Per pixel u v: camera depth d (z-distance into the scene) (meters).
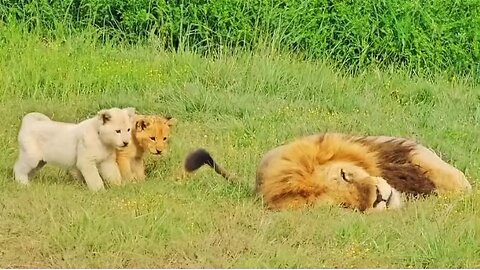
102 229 10.01
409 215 10.43
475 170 11.67
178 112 13.05
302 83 14.06
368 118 13.10
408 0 15.38
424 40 15.17
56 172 11.38
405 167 10.86
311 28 15.23
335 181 10.62
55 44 14.63
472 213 10.55
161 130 11.20
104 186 10.99
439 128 12.89
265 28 15.16
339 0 15.41
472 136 12.73
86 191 10.86
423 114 13.54
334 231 10.15
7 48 14.41
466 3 15.46
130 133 10.90
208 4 15.21
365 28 15.21
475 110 13.85
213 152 11.81
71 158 10.96
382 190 10.57
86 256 9.73
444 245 9.98
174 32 15.15
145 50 14.84
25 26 15.07
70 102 13.24
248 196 11.08
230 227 10.30
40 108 12.94
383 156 10.88
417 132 12.59
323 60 14.98
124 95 13.47
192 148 11.86
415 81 14.67
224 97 13.36
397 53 15.16
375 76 14.63
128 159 11.16
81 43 14.67
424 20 15.36
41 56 14.20
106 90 13.62
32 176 11.24
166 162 11.55
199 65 14.24
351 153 10.80
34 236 10.05
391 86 14.39
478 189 11.05
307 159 10.73
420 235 10.12
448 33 15.28
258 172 10.98
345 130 12.56
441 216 10.38
